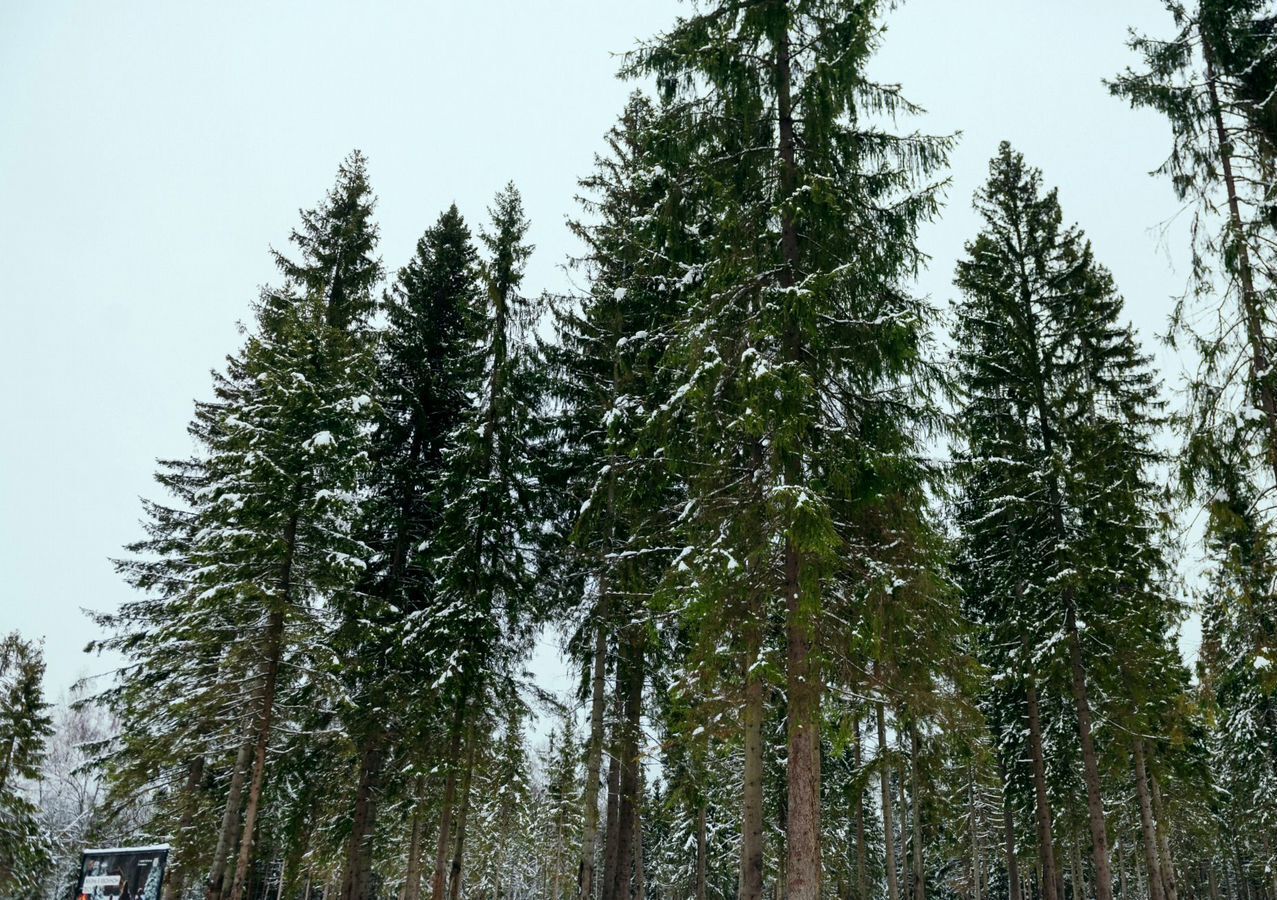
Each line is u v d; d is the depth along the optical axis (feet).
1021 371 61.72
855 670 39.17
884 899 123.54
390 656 59.21
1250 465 40.22
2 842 79.05
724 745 44.09
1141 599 56.90
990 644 62.75
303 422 55.01
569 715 60.18
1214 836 98.17
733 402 41.57
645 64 44.91
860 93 41.91
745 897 43.04
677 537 51.42
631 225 60.70
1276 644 38.78
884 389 42.19
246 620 53.06
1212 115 45.62
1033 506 58.29
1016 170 67.41
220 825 63.77
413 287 72.90
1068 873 153.28
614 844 61.41
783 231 43.75
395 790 61.16
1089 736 55.11
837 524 39.88
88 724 135.44
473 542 58.44
